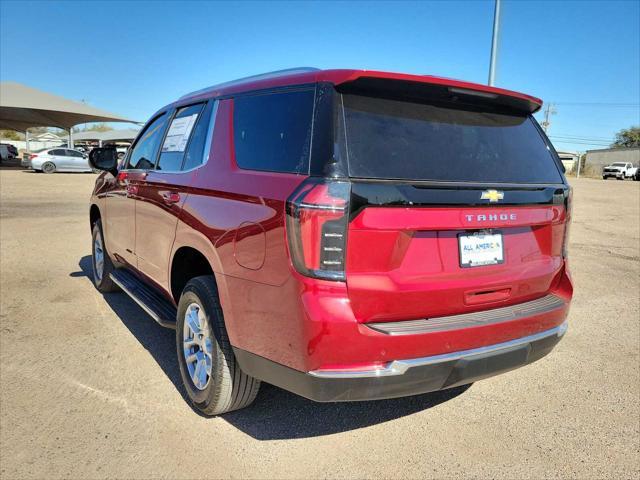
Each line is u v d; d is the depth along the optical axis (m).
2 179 23.75
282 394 3.56
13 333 4.51
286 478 2.65
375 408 3.39
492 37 11.75
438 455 2.88
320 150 2.36
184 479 2.62
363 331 2.28
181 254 3.48
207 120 3.40
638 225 12.98
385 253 2.34
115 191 4.77
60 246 8.42
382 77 2.43
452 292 2.54
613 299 6.01
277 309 2.42
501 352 2.62
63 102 37.19
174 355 4.11
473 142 2.79
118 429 3.04
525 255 2.90
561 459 2.87
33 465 2.69
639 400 3.55
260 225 2.51
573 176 59.53
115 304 5.35
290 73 2.86
